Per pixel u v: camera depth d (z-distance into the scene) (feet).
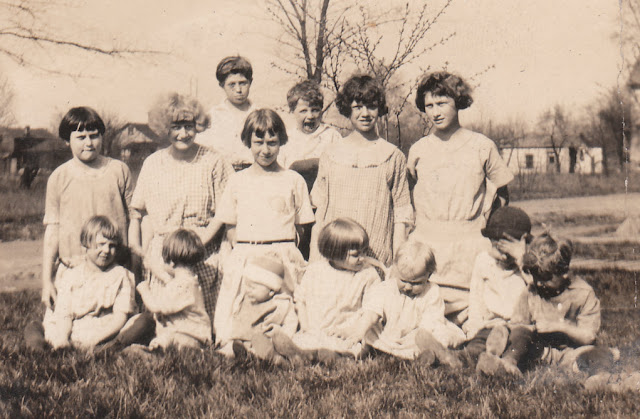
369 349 13.32
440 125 14.67
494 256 13.60
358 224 13.64
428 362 12.52
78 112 14.99
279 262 13.76
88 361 12.68
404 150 20.59
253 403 10.94
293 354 12.73
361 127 14.76
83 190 14.93
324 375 12.03
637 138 48.01
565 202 52.47
